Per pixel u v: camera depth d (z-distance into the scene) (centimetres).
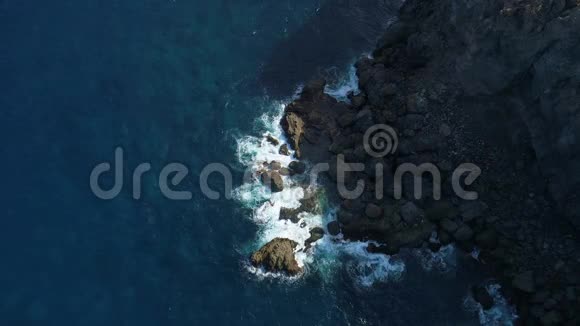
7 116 5694
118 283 4944
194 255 5144
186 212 5341
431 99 5581
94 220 5228
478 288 5022
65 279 4916
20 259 4966
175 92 6022
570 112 4700
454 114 5494
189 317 4844
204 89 6072
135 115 5828
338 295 5016
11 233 5088
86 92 5912
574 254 4944
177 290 4962
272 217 5362
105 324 4750
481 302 4953
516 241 5084
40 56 6091
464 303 4991
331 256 5209
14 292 4809
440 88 5600
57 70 6022
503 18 4856
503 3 4906
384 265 5175
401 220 5259
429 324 4881
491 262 5141
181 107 5928
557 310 4747
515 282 4906
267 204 5422
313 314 4916
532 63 4916
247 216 5362
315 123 5825
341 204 5388
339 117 5838
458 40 5469
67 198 5316
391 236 5222
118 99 5906
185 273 5050
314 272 5119
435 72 5703
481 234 5153
